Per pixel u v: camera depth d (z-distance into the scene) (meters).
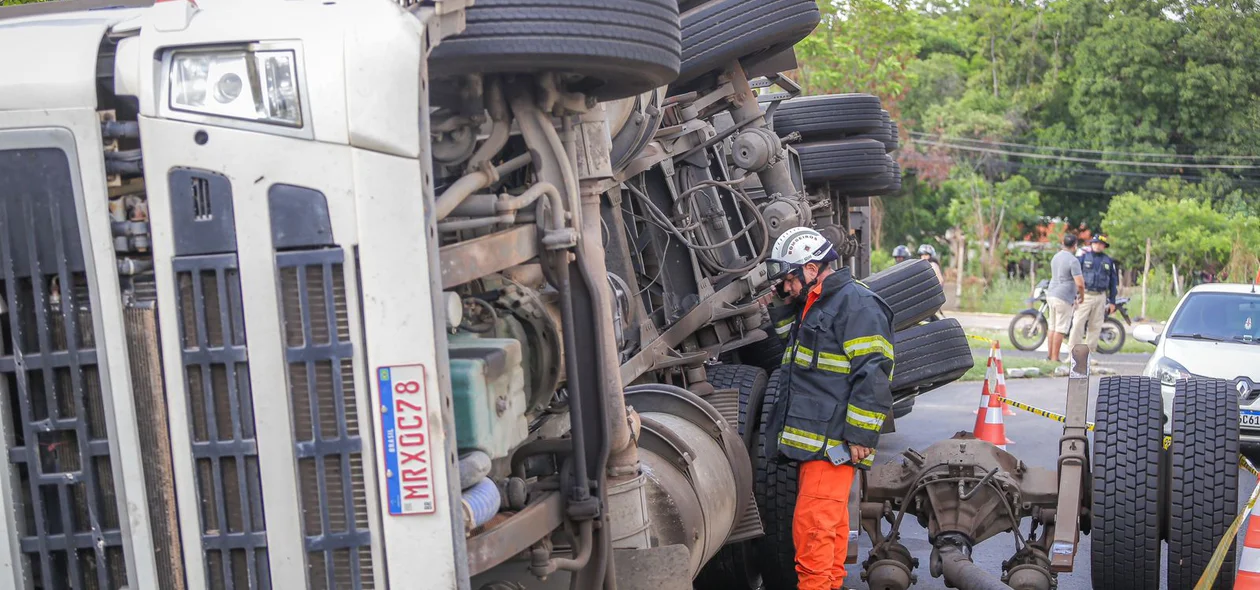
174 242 3.09
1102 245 18.66
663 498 4.67
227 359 3.10
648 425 4.99
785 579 6.39
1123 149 45.84
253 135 3.06
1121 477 5.87
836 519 5.61
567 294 3.82
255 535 3.13
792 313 5.86
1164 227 40.78
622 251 7.41
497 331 3.93
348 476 3.10
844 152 11.71
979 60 50.91
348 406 3.08
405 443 3.07
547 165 3.89
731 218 8.62
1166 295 37.03
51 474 3.16
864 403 5.46
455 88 3.77
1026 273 44.66
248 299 3.07
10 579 3.21
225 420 3.13
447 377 3.09
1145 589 5.91
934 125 47.62
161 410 3.13
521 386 3.73
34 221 3.12
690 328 7.87
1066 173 46.00
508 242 3.69
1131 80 45.69
